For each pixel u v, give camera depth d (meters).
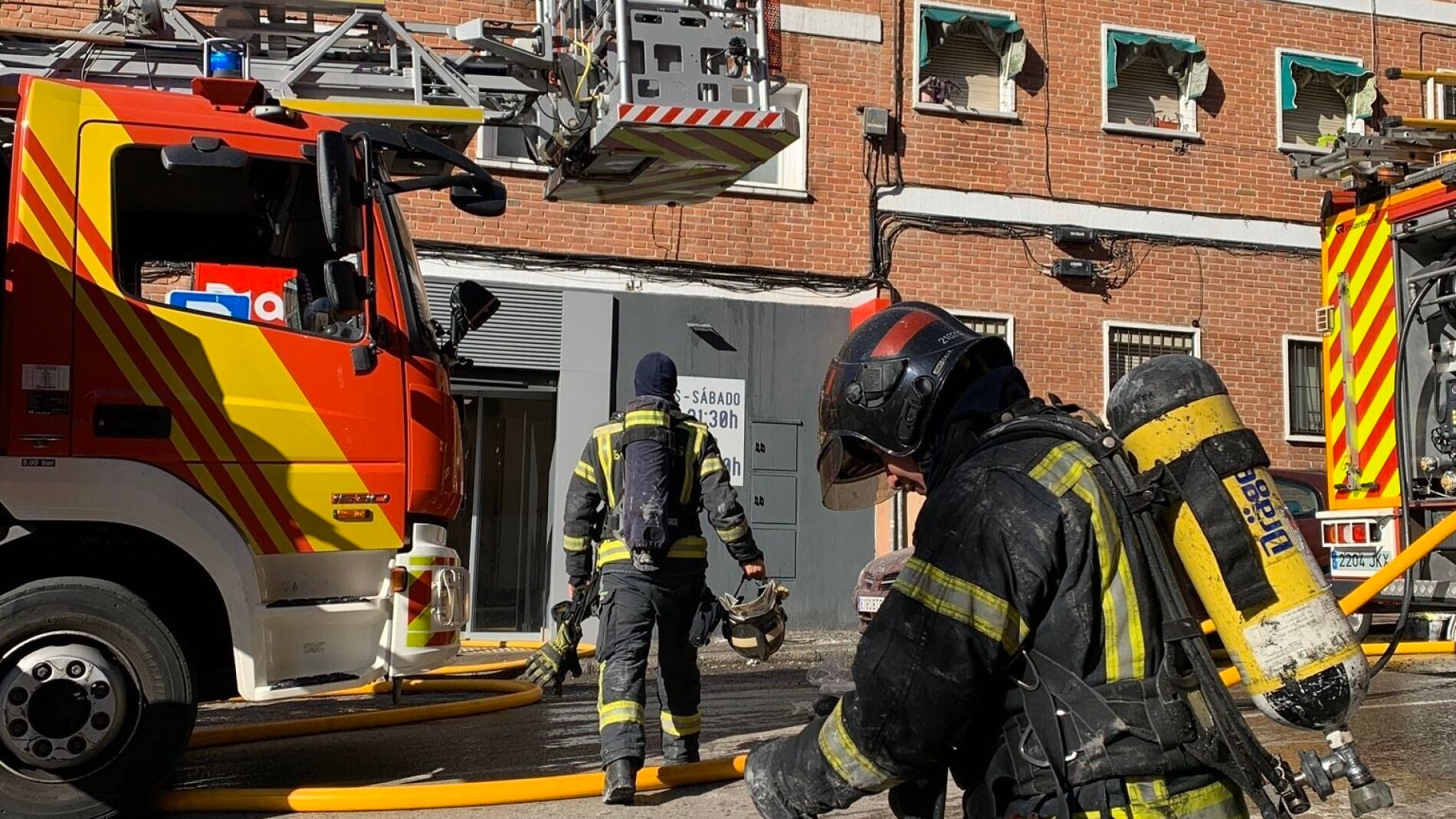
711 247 13.93
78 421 4.81
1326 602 1.84
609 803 5.04
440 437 5.40
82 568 5.16
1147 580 1.85
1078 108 15.25
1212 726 1.83
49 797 4.61
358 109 7.05
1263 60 15.99
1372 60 16.42
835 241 14.34
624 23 7.65
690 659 5.59
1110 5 15.45
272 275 5.41
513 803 5.12
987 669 1.80
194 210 5.31
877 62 14.61
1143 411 1.92
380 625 5.22
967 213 14.74
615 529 5.31
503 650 12.39
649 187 8.63
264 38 7.29
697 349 13.78
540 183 13.42
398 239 5.60
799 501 13.95
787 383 14.02
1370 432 8.16
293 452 5.09
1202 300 15.48
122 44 6.39
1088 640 1.82
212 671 5.36
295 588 5.12
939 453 2.05
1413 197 7.91
